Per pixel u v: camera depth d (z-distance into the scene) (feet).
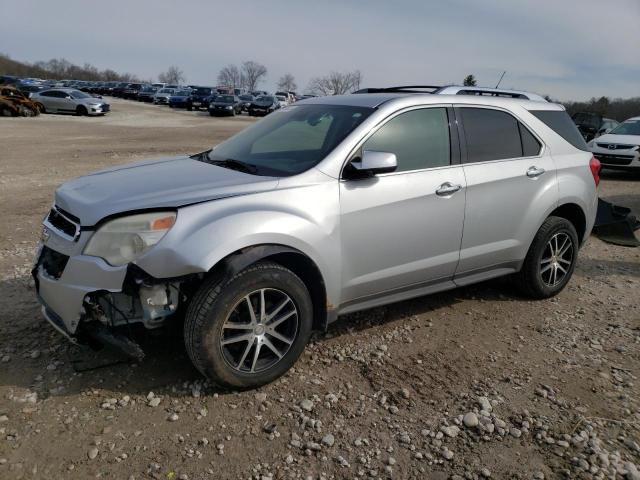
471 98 14.06
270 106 129.39
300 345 11.06
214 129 84.84
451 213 13.02
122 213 9.64
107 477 8.37
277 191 10.71
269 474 8.58
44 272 10.53
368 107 12.58
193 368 11.33
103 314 9.92
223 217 9.89
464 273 14.03
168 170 12.20
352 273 11.81
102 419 9.68
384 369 11.74
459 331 13.75
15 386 10.48
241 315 10.37
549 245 15.53
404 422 9.98
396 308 15.01
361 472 8.73
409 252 12.58
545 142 15.30
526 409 10.51
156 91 176.04
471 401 10.69
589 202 16.25
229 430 9.55
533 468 8.95
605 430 9.96
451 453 9.21
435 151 13.00
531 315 14.93
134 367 11.27
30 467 8.47
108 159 44.75
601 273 18.97
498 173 13.89
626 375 11.89
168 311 9.82
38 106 98.53
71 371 11.07
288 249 10.46
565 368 12.12
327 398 10.57
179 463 8.71
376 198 11.76
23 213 24.34
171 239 9.48
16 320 13.16
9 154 45.85
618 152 42.22
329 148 11.69
